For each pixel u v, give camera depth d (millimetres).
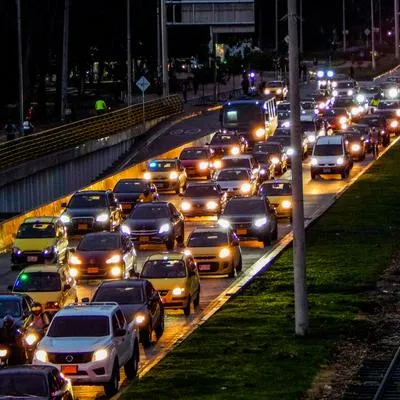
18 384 49625
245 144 173625
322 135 170375
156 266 80500
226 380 59781
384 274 94625
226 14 179250
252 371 61750
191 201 123125
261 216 108000
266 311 78875
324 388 59000
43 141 147250
